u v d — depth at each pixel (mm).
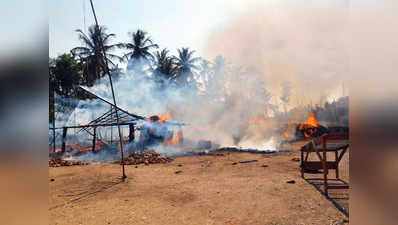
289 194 5227
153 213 4371
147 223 3910
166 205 4824
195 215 4227
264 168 9023
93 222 3984
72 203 5059
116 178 7734
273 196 5133
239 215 4133
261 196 5180
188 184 6676
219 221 3918
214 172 8633
